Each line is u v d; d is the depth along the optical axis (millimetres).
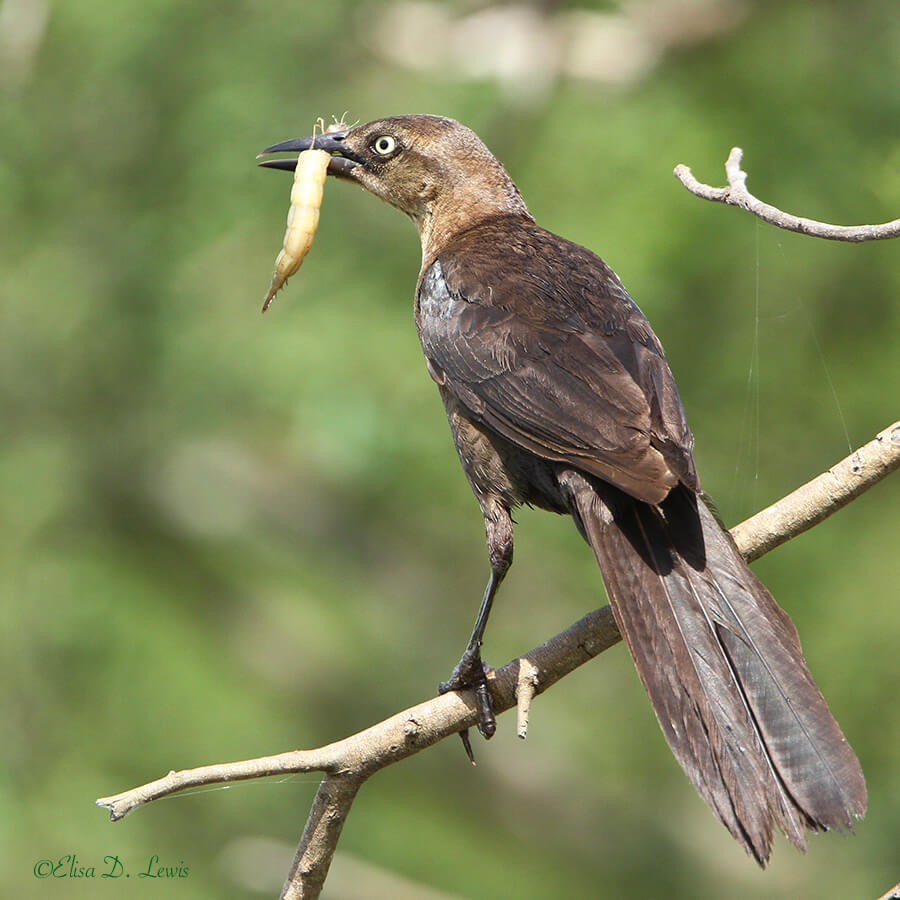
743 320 12320
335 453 12164
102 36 13383
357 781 6359
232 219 12812
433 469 12352
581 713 14523
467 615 14617
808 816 5652
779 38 13016
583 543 12594
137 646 13578
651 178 12297
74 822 12570
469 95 13094
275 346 12500
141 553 14375
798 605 12070
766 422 12367
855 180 12258
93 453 13961
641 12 13320
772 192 12203
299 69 13227
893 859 11898
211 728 13406
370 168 9031
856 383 12281
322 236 13008
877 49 12703
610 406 6902
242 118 12898
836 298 12328
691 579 6309
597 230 12062
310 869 6398
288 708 14312
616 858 14750
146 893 12461
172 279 13164
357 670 14570
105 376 13688
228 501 15055
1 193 13500
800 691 5965
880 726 11867
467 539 14336
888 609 11938
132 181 13445
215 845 12984
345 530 15125
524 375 7176
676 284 11953
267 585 14930
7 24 13469
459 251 8062
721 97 12789
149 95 13367
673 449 6727
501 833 14906
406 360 12406
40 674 13211
